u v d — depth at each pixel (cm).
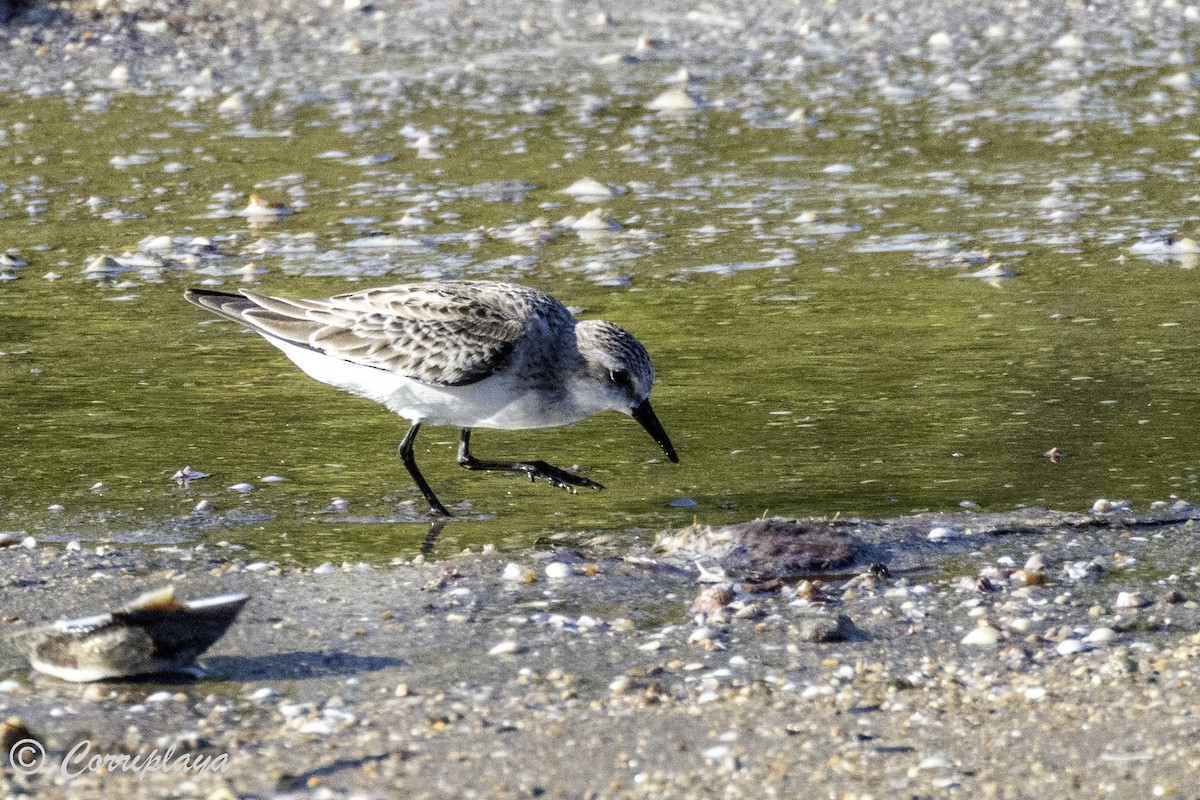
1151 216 1414
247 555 779
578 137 1772
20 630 684
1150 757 555
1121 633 673
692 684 630
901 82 2033
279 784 546
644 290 1240
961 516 810
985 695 615
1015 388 1001
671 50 2258
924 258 1312
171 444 941
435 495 875
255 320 899
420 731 588
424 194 1547
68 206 1516
